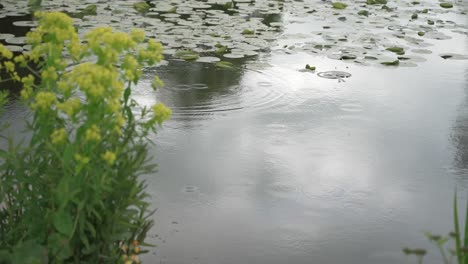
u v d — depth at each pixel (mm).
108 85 2188
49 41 2471
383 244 3277
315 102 5305
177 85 5562
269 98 5352
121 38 2295
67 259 2447
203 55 6414
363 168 4137
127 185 2357
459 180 4020
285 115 4992
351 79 5930
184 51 6406
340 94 5523
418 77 6090
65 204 2172
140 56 2480
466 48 7156
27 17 7484
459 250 2199
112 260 2447
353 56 6594
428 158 4328
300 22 8016
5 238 2477
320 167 4121
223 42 6902
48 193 2373
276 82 5758
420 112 5188
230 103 5188
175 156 4172
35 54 2506
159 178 3859
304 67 6227
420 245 3275
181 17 7961
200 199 3641
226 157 4203
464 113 5203
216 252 3133
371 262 3119
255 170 4039
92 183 2279
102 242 2389
